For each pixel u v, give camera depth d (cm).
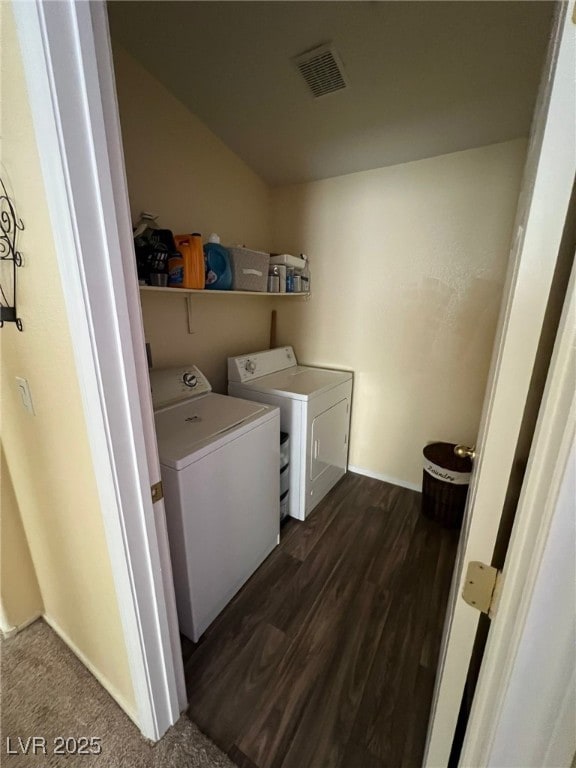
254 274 207
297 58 143
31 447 107
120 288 71
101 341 69
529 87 143
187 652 135
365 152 203
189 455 124
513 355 43
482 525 50
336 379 235
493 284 200
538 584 36
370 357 249
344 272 246
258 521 171
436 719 67
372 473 268
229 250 191
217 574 147
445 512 205
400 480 256
